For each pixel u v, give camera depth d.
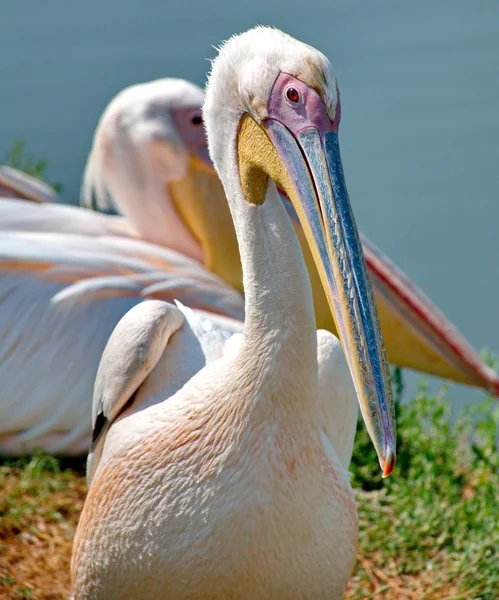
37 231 10.98
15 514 9.00
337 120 5.70
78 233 11.19
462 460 10.80
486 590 8.49
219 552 5.94
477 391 13.15
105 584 6.42
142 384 6.79
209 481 5.98
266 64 5.74
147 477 6.17
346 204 5.56
